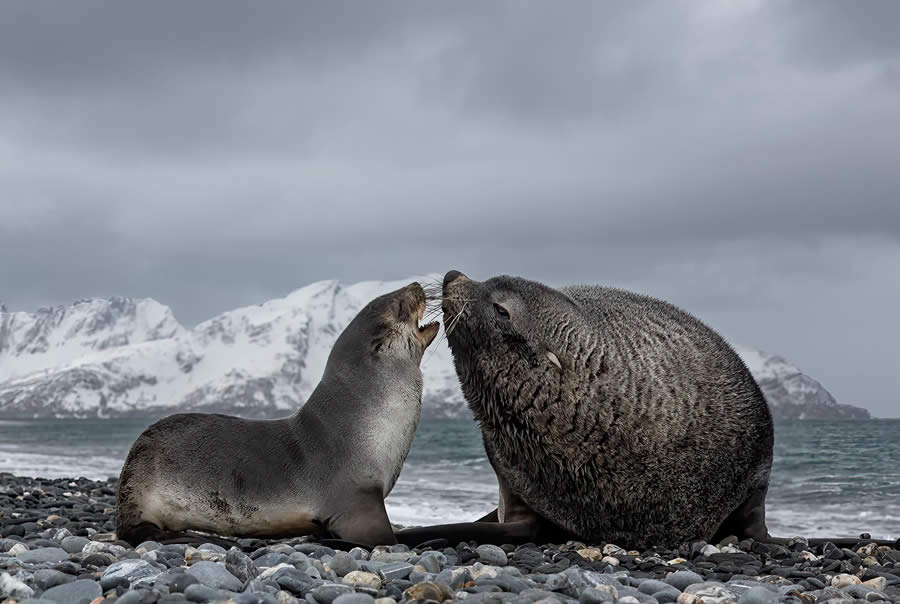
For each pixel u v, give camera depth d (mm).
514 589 5488
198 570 5441
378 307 8508
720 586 5727
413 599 4898
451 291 8281
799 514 15742
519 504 8562
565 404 7832
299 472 7977
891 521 14539
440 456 40281
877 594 5707
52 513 11453
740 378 8219
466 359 8344
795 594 5684
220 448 8133
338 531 7746
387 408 8211
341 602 4832
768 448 8281
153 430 8281
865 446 39688
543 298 8094
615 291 9070
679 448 7730
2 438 90125
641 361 7906
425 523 13547
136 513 7984
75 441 78938
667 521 7938
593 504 7992
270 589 5172
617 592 5383
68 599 5137
